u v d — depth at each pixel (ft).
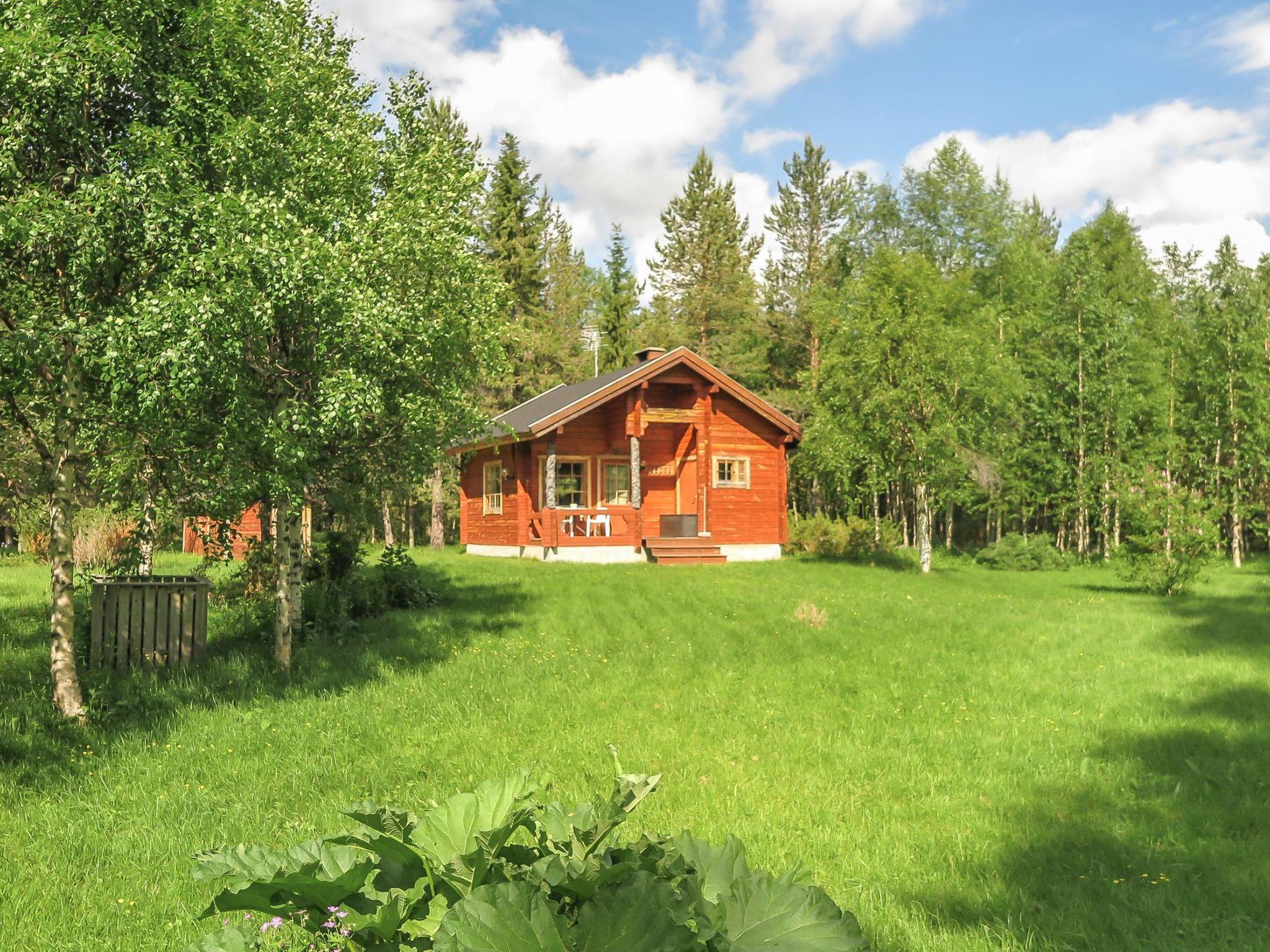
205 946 9.00
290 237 31.12
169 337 26.30
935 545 144.97
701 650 42.47
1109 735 29.48
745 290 163.32
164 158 27.66
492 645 42.78
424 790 23.54
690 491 90.58
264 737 27.89
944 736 29.17
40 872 18.16
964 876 18.70
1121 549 74.59
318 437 35.09
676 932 7.46
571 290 157.07
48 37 25.93
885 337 90.99
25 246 26.12
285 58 38.52
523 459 86.94
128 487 32.12
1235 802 23.09
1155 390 117.50
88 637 34.50
